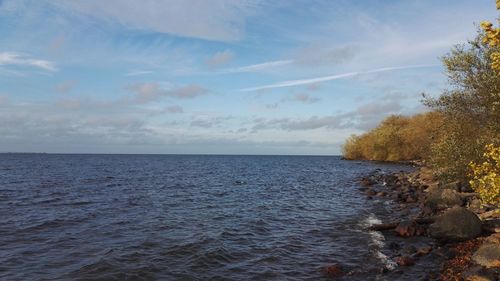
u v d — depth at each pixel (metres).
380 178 50.28
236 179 59.59
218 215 25.34
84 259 14.66
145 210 26.97
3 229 19.95
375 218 23.16
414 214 23.30
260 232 20.08
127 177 60.84
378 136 92.56
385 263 13.93
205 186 47.03
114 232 19.56
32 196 34.62
